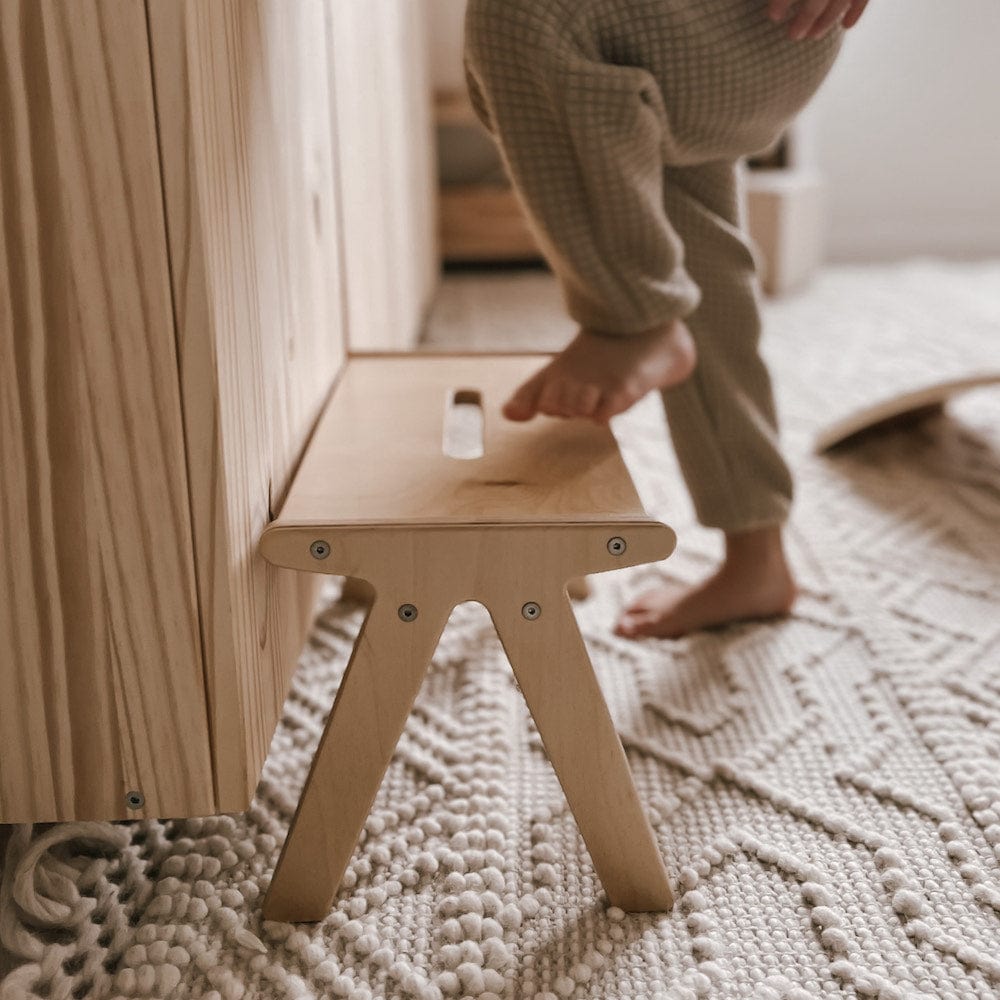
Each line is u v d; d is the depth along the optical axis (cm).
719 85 71
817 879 66
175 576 54
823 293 264
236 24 57
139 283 50
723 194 90
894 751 80
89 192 49
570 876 67
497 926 61
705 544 120
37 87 48
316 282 83
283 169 70
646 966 59
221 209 53
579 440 75
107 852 68
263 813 72
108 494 53
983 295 254
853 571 112
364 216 123
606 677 92
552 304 252
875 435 157
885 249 329
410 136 192
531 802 74
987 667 91
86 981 57
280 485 68
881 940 61
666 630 98
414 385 89
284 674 69
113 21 47
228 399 54
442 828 71
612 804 62
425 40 242
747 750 80
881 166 322
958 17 307
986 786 74
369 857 68
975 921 62
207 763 57
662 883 63
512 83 68
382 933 62
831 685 89
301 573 77
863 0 73
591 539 59
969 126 318
